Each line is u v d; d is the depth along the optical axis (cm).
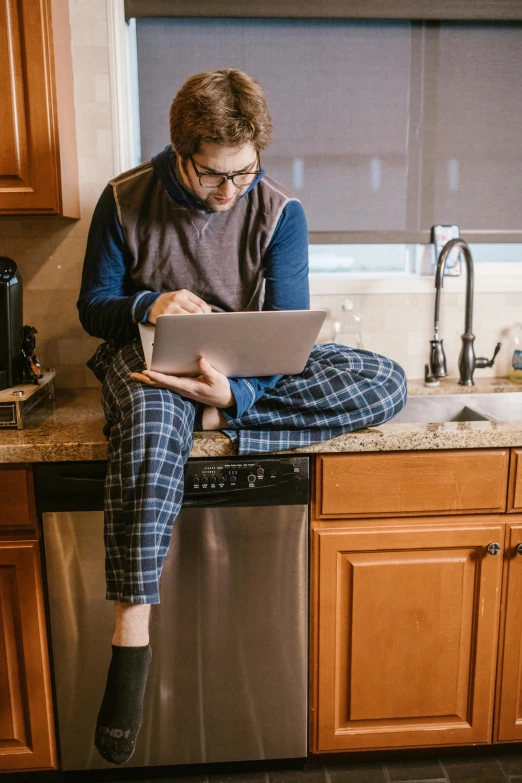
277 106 188
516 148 197
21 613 144
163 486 120
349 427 141
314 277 198
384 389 146
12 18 149
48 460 136
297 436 140
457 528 147
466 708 157
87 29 175
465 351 191
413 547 147
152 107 186
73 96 177
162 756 153
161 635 145
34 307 189
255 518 141
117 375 136
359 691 154
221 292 149
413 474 144
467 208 198
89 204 183
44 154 155
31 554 142
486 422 151
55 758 153
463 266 202
